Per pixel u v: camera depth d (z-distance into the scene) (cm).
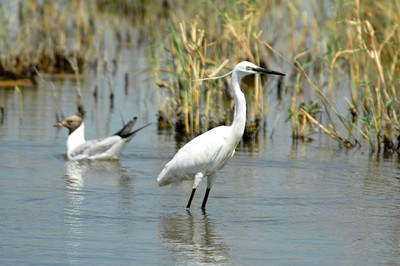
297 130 1698
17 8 2862
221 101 1781
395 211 1152
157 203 1174
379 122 1622
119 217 1095
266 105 1791
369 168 1440
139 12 3216
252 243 993
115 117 1848
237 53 2008
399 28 1786
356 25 1802
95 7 3155
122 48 2738
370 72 1962
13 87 2150
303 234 1035
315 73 2311
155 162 1459
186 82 1714
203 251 958
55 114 1850
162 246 973
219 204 1177
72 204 1153
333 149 1605
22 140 1598
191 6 2684
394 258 947
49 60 2380
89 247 963
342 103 2002
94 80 2284
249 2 2036
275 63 2436
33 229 1029
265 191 1256
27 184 1264
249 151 1562
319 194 1243
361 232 1048
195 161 1127
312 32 2464
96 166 1414
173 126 1762
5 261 908
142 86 2208
